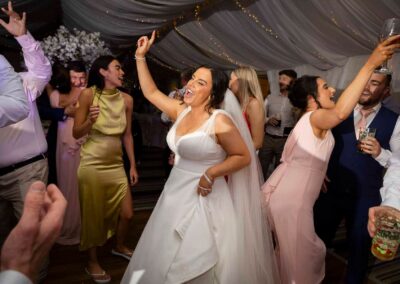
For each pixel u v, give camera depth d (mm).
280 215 2158
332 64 5238
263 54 5949
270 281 1979
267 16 4887
